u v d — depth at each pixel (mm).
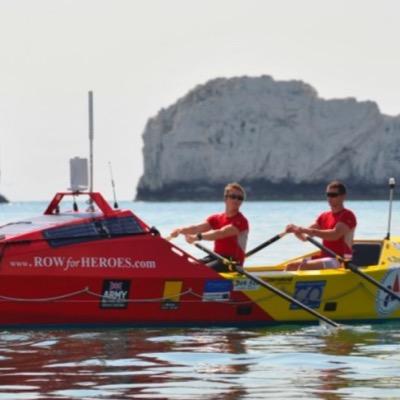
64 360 32531
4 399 27469
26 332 37656
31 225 38562
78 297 38156
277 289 40156
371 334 38906
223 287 39875
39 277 37625
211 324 40031
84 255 38156
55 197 40156
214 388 28922
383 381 29891
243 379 30109
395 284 43531
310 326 40875
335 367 31938
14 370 31031
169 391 28516
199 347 35219
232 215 41844
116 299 38625
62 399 27500
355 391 28625
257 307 40469
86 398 27625
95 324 38656
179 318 39562
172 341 36344
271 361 32844
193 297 39531
